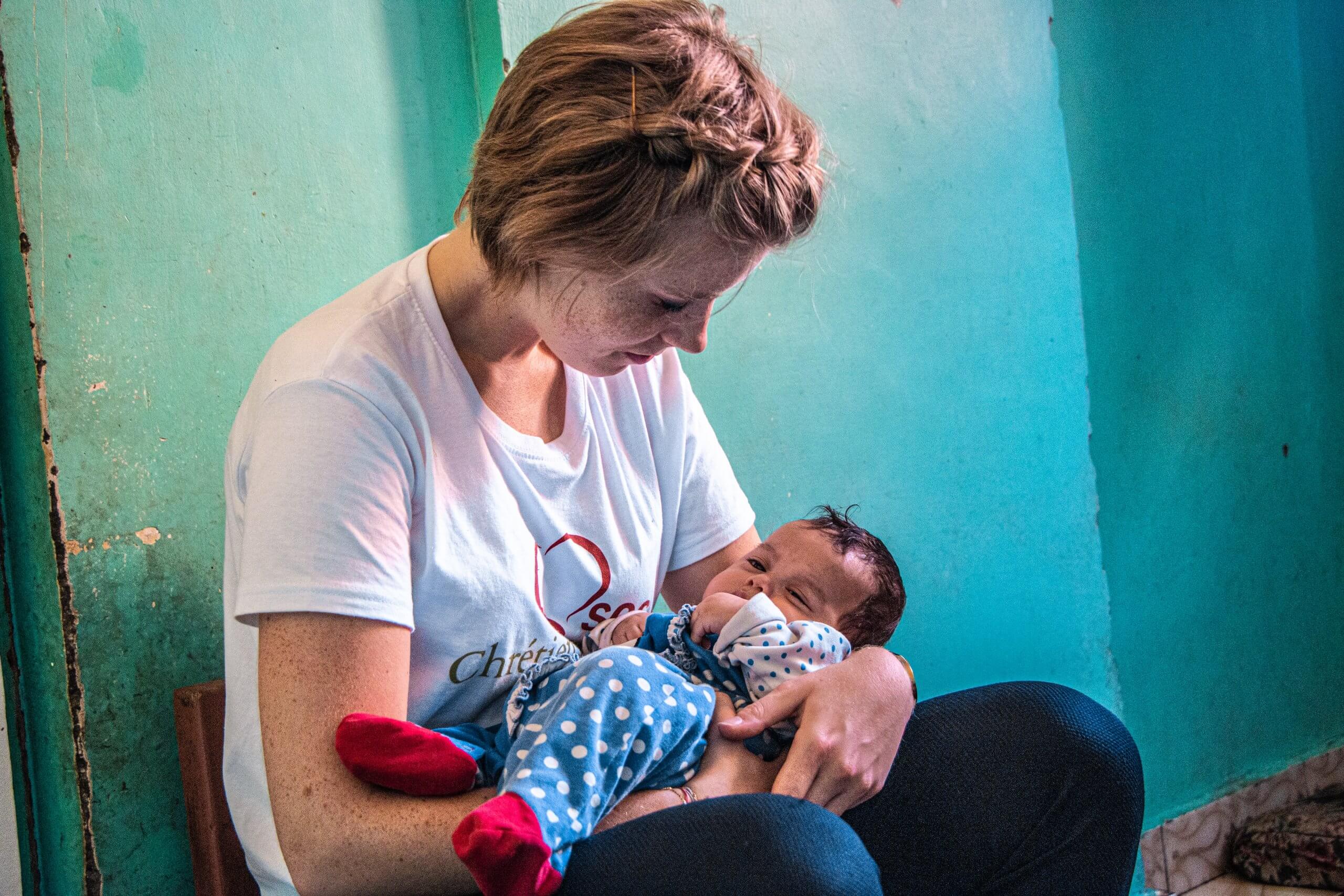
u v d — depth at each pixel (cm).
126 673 146
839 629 151
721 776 116
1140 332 279
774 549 156
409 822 102
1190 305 290
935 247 237
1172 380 286
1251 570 304
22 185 140
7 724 142
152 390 150
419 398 122
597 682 111
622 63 103
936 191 237
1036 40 258
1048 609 254
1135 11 279
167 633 150
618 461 145
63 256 143
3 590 143
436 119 179
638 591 146
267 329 161
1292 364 318
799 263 213
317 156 166
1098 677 264
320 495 109
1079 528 262
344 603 107
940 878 133
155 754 148
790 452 212
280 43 162
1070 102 265
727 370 203
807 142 109
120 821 145
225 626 129
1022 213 253
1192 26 292
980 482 244
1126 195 277
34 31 141
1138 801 132
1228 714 296
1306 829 271
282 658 107
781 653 131
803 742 117
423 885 102
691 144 98
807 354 215
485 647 125
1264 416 309
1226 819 287
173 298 152
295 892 120
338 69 168
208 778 141
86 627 142
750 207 101
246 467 121
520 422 135
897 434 229
